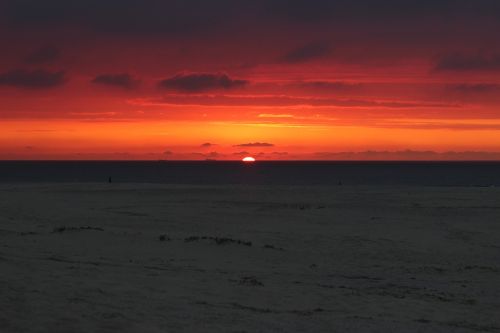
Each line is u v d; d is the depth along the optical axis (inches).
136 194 2119.8
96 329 336.8
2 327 323.9
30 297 402.3
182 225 1179.9
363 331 397.1
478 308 513.3
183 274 598.9
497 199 1866.4
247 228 1151.6
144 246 817.5
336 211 1499.8
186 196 2052.2
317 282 619.2
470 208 1584.6
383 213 1464.1
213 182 4426.7
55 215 1293.1
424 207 1614.2
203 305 439.8
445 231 1125.7
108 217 1286.9
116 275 546.3
